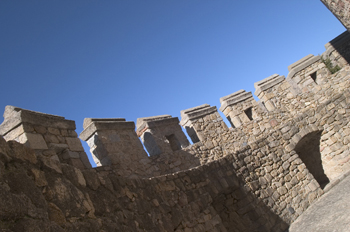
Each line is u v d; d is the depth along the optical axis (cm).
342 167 1230
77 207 409
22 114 650
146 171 938
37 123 673
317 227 805
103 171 781
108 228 440
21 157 367
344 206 823
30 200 340
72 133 745
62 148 697
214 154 1194
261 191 1020
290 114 1413
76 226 385
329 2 1140
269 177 1067
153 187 664
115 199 510
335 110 1259
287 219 1012
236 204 978
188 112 1291
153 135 1075
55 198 382
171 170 1025
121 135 930
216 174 924
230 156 1023
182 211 702
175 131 1153
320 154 1284
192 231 692
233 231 965
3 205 300
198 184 828
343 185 1060
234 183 960
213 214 798
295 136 1188
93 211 438
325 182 1274
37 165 387
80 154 732
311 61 1514
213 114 1281
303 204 1071
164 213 639
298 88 1490
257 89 1466
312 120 1234
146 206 591
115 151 881
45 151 648
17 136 650
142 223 544
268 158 1106
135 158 927
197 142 1189
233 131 1287
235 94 1412
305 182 1120
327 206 941
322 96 1452
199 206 770
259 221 952
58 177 408
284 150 1152
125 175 862
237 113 1345
